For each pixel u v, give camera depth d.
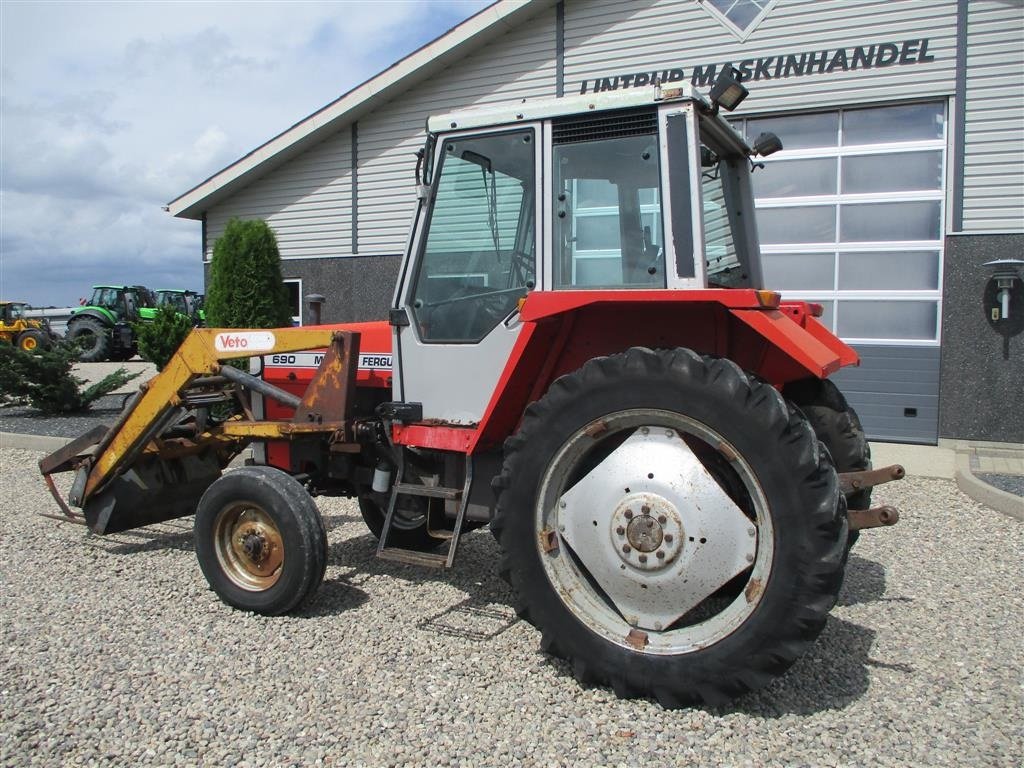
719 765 2.51
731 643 2.73
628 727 2.73
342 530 5.41
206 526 3.92
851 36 8.46
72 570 4.52
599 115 3.29
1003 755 2.56
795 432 2.68
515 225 3.55
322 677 3.12
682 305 3.17
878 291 8.62
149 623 3.71
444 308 3.72
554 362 3.41
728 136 3.78
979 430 8.30
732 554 2.79
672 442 2.92
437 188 3.72
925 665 3.25
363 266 11.14
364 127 10.95
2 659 3.30
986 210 8.16
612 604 3.09
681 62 9.15
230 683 3.07
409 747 2.61
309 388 4.10
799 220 8.88
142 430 4.55
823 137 8.75
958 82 8.16
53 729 2.74
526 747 2.61
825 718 2.80
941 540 5.14
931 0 8.16
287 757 2.55
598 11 9.47
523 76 9.91
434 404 3.74
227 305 9.48
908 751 2.59
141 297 22.95
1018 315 8.08
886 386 8.62
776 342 2.77
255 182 11.73
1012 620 3.76
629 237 3.25
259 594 3.79
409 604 3.95
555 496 3.10
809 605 2.63
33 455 8.41
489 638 3.52
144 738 2.68
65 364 10.79
